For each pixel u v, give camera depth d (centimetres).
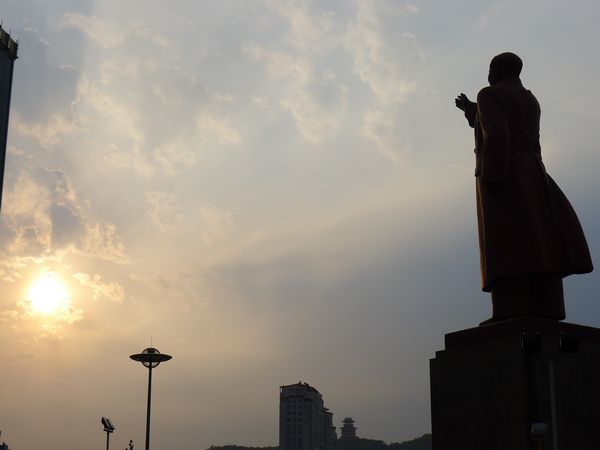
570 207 3000
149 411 5688
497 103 3009
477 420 2822
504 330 2845
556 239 2945
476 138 3136
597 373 2853
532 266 2886
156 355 5722
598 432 2780
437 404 2970
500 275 2919
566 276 3005
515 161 2984
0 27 10806
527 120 3030
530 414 2677
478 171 3088
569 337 2600
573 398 2764
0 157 10819
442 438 2920
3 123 10881
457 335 3006
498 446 2734
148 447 5612
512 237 2925
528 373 2717
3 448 8225
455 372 2939
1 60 10869
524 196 2944
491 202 2991
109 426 6003
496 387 2784
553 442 2616
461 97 3303
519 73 3130
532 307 2948
